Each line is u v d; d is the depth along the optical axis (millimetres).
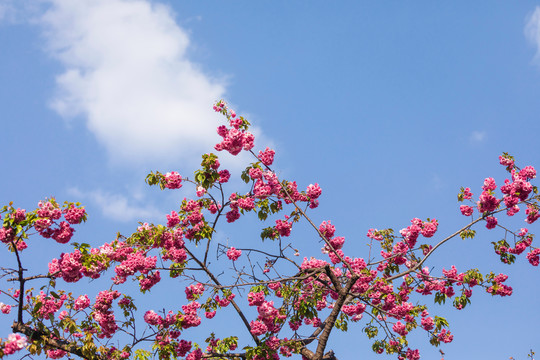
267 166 10398
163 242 9906
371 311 12055
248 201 10320
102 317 9055
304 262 10523
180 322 9617
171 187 10203
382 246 11266
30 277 8031
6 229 7629
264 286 10078
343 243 10375
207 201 10914
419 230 10414
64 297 9328
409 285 11664
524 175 10602
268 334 9594
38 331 8266
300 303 9984
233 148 9805
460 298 11062
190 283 10242
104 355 8805
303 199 10445
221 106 10242
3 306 8625
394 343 12148
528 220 11172
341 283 10570
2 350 6582
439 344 11789
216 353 10641
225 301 10594
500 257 11422
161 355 9367
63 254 8141
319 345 9828
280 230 10250
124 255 9281
